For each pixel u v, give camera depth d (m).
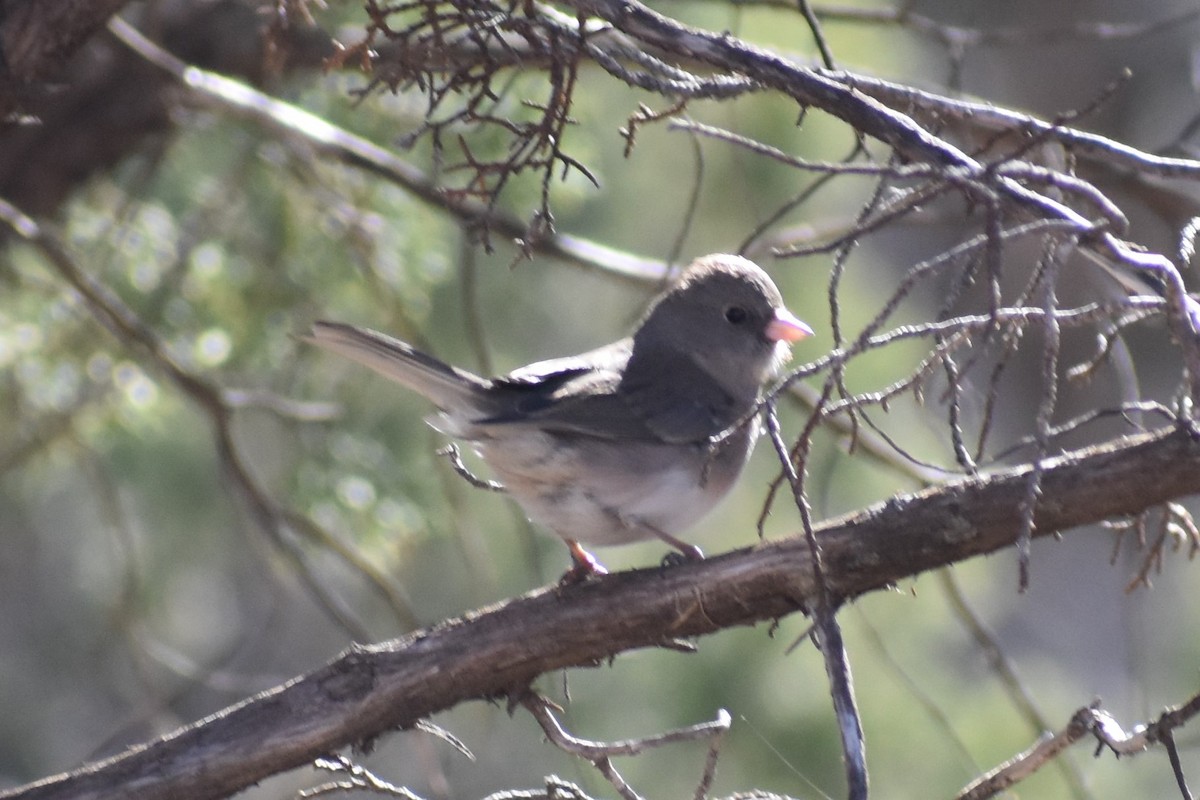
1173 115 21.20
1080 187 5.28
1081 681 17.98
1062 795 11.34
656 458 8.08
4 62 7.24
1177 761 5.72
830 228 10.42
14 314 11.27
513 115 10.11
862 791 5.56
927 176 5.39
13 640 16.41
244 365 11.22
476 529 11.77
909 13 10.28
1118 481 5.96
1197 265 10.07
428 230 11.47
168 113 10.79
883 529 6.20
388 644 6.58
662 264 10.37
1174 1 21.62
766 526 11.71
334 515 11.05
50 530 16.02
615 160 12.30
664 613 6.44
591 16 6.05
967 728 11.53
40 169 10.68
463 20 6.11
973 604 12.07
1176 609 15.23
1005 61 22.03
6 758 16.19
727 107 11.32
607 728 11.61
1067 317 5.34
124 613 10.65
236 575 15.61
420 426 11.48
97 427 11.34
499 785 13.95
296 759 6.43
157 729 10.55
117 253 10.86
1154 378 18.33
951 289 5.97
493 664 6.48
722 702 11.42
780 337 8.88
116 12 7.47
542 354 13.13
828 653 5.74
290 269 11.13
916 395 5.43
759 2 9.53
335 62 6.27
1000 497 6.08
